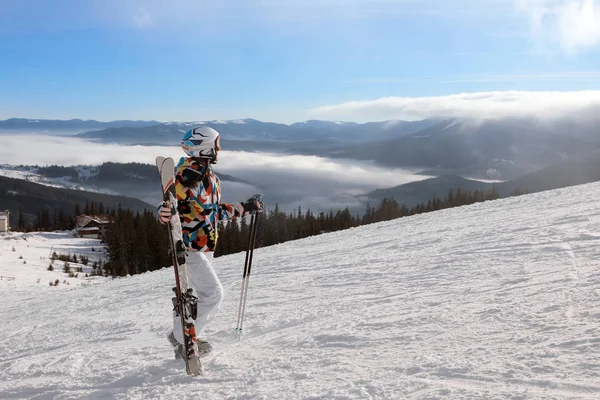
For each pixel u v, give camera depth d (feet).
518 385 7.67
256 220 13.74
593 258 17.19
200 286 12.30
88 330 21.24
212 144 12.30
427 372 8.87
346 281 23.35
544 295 12.70
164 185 11.50
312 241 57.67
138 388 11.04
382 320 13.10
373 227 61.21
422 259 25.93
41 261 194.29
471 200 333.01
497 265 19.63
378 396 8.22
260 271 34.14
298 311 17.21
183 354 12.17
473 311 12.37
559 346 8.89
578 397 6.93
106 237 316.19
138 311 26.14
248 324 15.89
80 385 11.97
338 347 11.50
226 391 9.95
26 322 30.45
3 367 15.38
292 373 10.21
